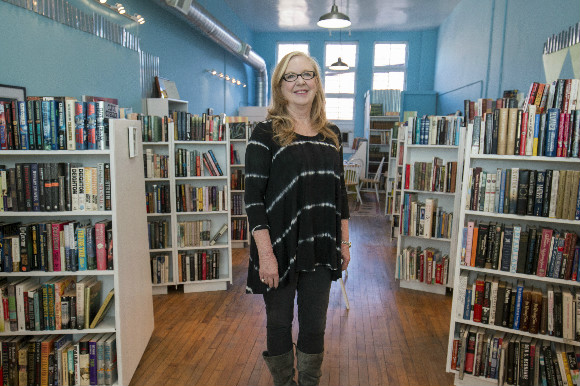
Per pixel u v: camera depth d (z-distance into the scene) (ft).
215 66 31.17
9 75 10.69
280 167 5.24
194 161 12.21
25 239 6.93
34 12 11.71
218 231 12.76
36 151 6.88
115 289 7.06
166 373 7.89
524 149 7.00
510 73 19.16
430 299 12.14
